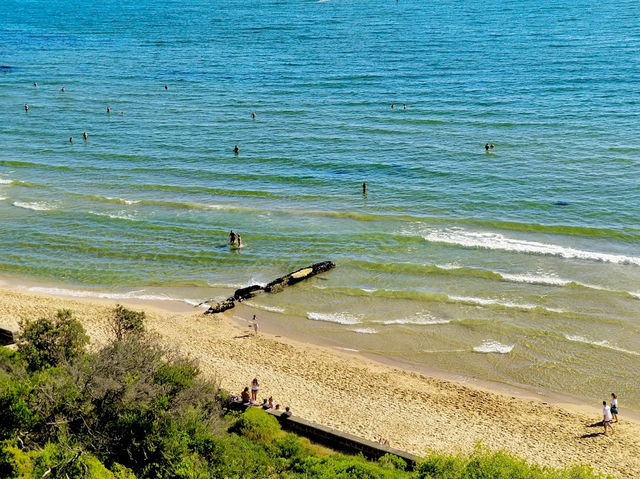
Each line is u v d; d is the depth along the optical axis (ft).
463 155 393.50
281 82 596.70
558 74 563.07
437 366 214.69
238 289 260.01
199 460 129.80
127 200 355.97
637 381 202.59
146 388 133.39
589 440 176.96
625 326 227.81
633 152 380.17
